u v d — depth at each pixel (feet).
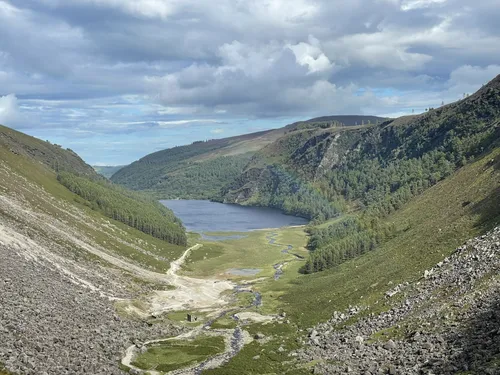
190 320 385.70
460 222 392.47
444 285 267.39
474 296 224.12
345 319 314.76
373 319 280.92
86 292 357.00
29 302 255.70
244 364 258.57
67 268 394.73
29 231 436.35
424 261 350.23
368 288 363.15
